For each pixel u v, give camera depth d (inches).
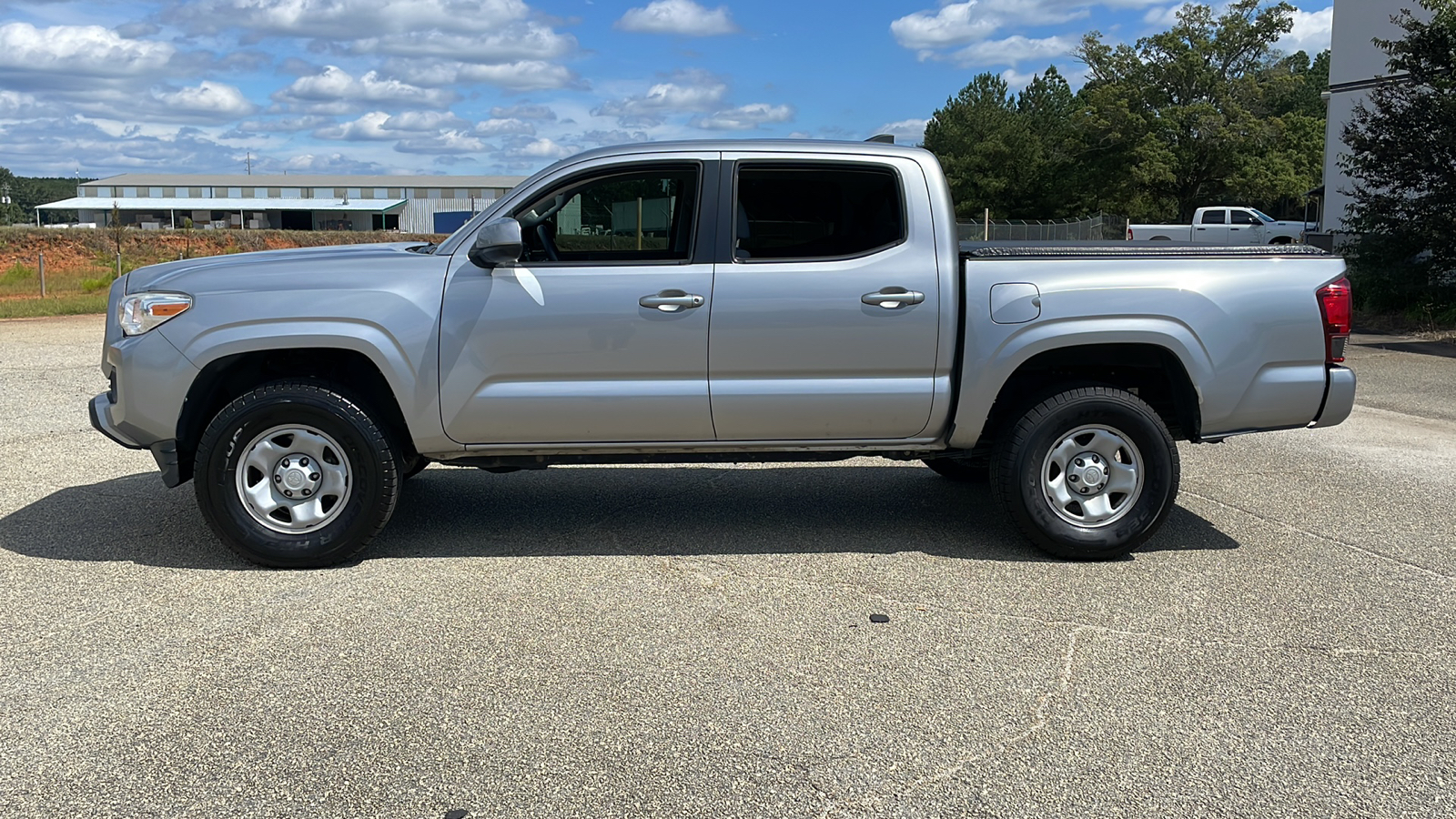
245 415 190.4
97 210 4370.1
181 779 120.4
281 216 4431.6
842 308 195.5
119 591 183.9
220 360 194.7
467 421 196.4
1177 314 198.1
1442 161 642.8
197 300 191.6
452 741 129.6
